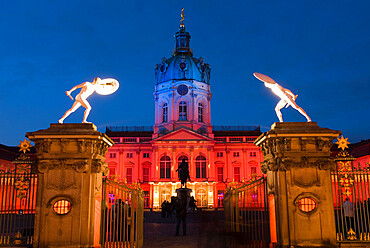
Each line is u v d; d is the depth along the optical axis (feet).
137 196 45.24
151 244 50.60
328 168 40.50
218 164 208.23
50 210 39.99
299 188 40.34
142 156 207.82
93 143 41.22
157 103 223.30
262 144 45.06
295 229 39.63
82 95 43.57
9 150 177.68
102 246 42.50
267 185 44.16
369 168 43.68
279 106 44.27
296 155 40.75
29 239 41.75
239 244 31.53
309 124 42.29
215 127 234.79
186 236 59.67
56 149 41.06
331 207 40.22
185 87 217.15
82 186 40.34
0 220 41.81
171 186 198.18
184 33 233.76
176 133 204.13
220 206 202.08
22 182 42.57
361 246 40.37
